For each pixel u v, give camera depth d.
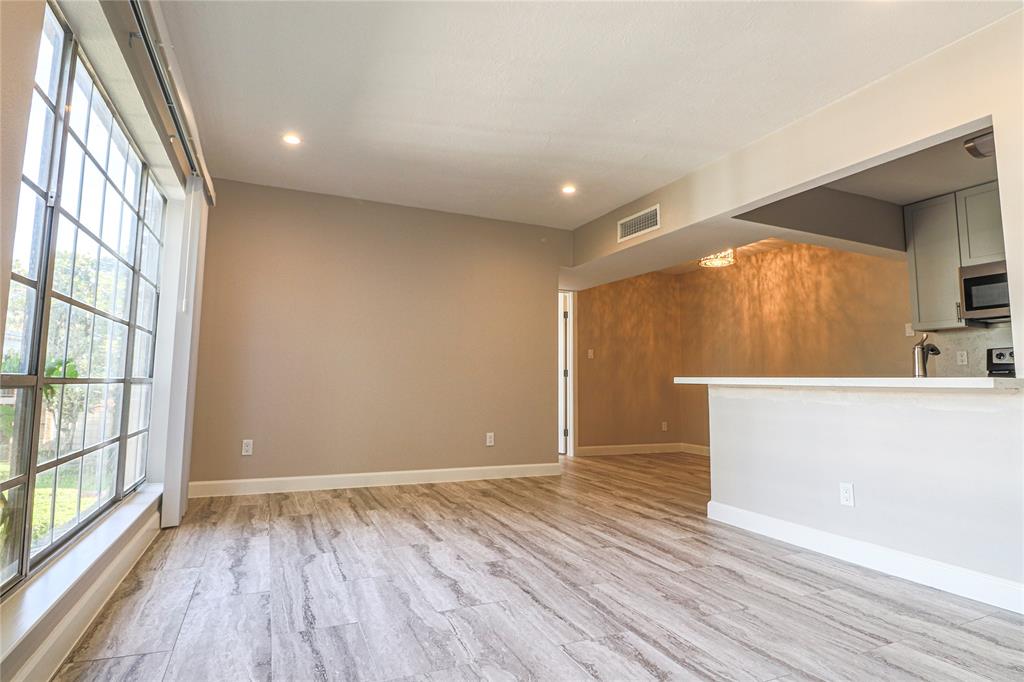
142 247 2.83
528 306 5.16
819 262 5.59
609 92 2.90
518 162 3.79
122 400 2.66
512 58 2.61
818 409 2.87
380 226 4.62
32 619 1.43
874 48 2.50
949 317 4.15
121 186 2.44
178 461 3.12
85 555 1.95
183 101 2.57
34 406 1.67
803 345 5.71
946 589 2.28
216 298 4.05
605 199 4.52
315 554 2.66
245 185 4.20
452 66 2.68
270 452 4.14
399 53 2.57
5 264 1.13
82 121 1.95
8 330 1.51
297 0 2.22
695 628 1.90
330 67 2.69
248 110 3.10
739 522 3.27
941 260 4.22
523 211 4.85
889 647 1.78
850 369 5.23
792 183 3.18
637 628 1.89
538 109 3.08
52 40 1.69
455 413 4.79
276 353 4.20
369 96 2.96
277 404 4.18
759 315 6.23
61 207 1.80
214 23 2.35
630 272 5.52
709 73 2.71
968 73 2.40
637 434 6.99
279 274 4.25
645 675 1.59
